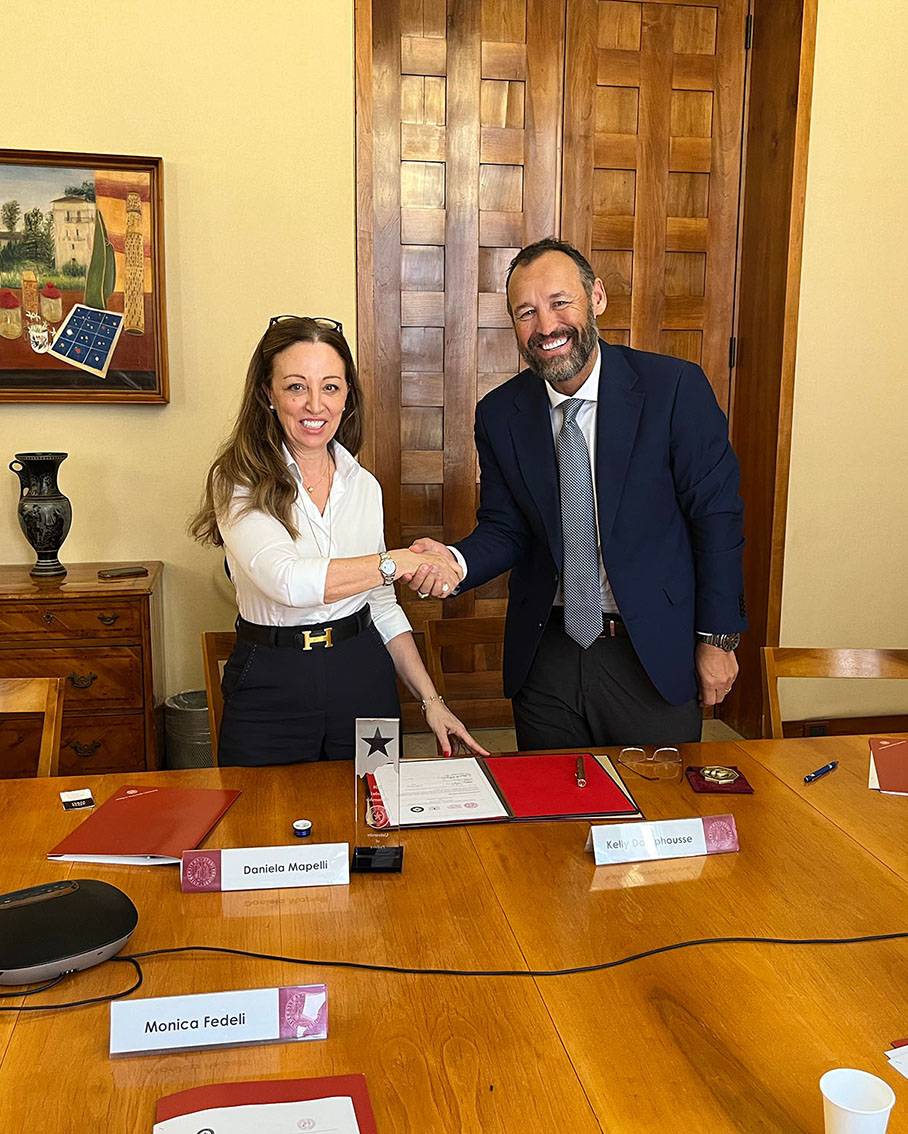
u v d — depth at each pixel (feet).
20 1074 3.43
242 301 11.62
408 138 12.60
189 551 11.98
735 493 7.43
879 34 12.38
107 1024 3.71
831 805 5.71
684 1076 3.43
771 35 12.73
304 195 11.53
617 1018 3.74
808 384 13.03
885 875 4.88
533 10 12.60
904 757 6.37
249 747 6.66
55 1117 3.22
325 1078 3.38
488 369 13.25
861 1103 3.01
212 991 3.89
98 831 5.21
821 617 13.67
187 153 11.27
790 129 12.42
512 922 4.41
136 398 11.42
